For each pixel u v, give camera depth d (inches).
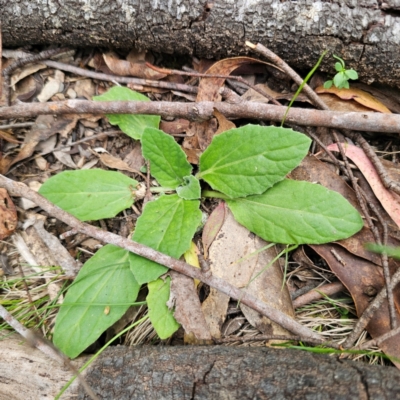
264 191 9.9
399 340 8.7
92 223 10.8
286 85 11.1
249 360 7.9
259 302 9.2
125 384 8.1
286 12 9.9
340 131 10.5
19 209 10.8
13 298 10.3
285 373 7.5
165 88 11.3
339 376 7.2
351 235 9.3
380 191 9.8
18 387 8.9
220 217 10.3
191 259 10.0
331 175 10.1
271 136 9.6
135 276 9.4
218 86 10.6
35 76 11.4
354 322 9.6
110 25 10.5
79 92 11.5
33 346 9.2
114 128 11.3
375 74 10.3
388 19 9.6
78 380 8.6
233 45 10.6
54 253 10.4
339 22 9.7
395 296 9.2
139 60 11.5
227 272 9.8
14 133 11.2
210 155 10.2
